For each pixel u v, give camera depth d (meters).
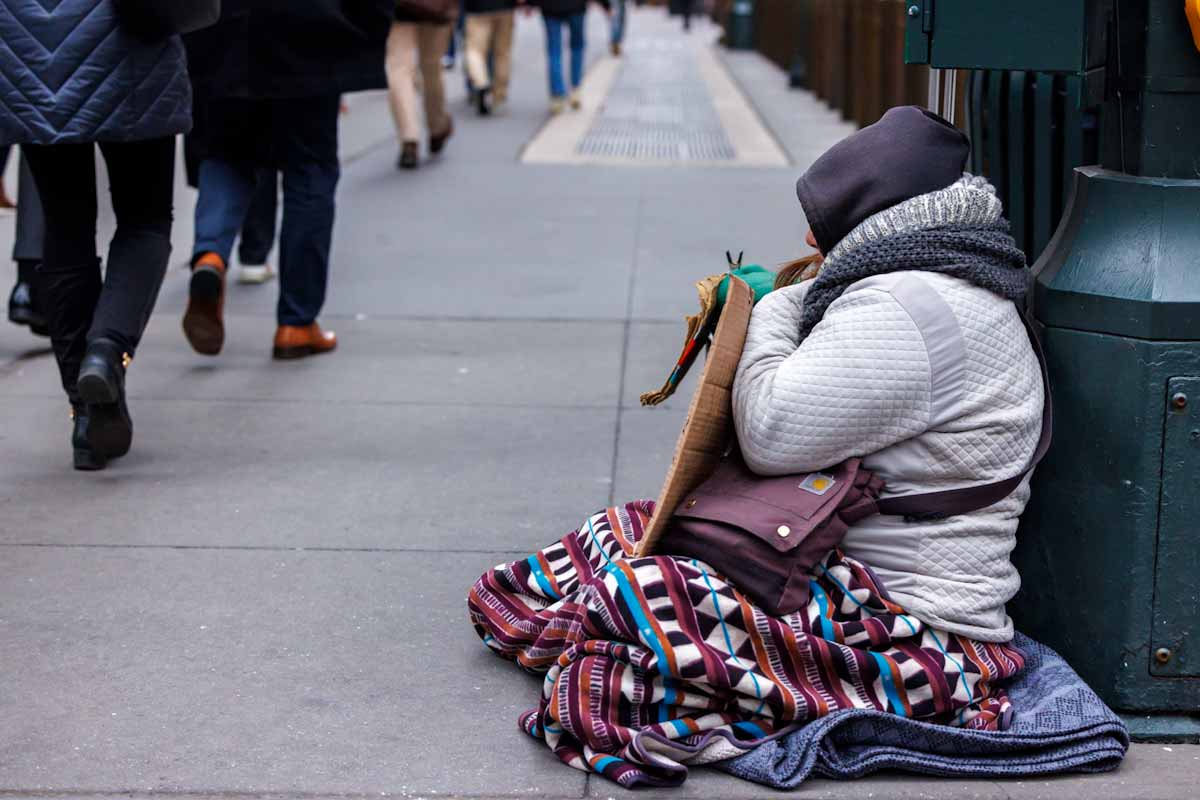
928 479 2.69
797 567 2.65
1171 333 2.67
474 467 4.37
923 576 2.71
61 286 4.16
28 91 3.82
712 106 15.45
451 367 5.48
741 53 26.92
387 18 5.20
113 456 4.23
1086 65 2.81
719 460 2.87
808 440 2.64
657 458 4.46
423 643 3.20
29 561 3.61
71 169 4.09
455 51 20.95
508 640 3.06
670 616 2.62
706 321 2.87
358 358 5.59
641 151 11.49
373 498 4.09
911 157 2.71
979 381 2.64
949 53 2.81
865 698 2.68
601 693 2.64
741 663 2.62
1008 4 2.79
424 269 7.14
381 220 8.44
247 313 6.28
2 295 6.38
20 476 4.23
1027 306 2.94
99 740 2.75
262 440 4.61
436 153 11.19
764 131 12.91
